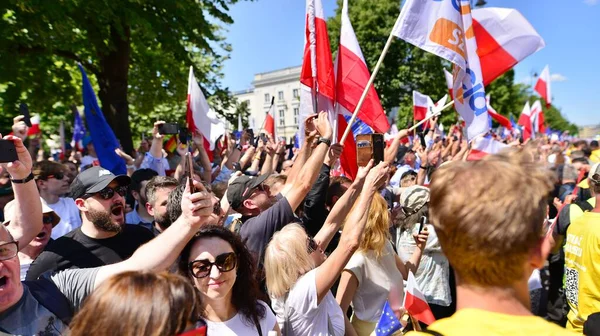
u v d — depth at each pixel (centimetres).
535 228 112
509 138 1742
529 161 123
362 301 302
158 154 546
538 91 1653
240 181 344
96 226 294
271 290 256
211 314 220
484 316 113
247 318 226
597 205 308
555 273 469
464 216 113
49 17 872
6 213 274
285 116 4719
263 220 297
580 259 307
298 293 243
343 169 459
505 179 115
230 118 1598
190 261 214
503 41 480
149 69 1321
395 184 730
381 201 304
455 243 116
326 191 370
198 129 612
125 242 308
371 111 438
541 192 115
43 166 423
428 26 392
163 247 194
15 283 190
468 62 414
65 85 1184
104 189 287
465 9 412
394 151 360
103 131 614
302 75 432
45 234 320
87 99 614
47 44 933
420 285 383
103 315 129
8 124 1160
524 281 115
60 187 430
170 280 139
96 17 952
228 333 218
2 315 189
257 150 739
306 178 312
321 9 428
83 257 290
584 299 304
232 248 221
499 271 112
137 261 196
